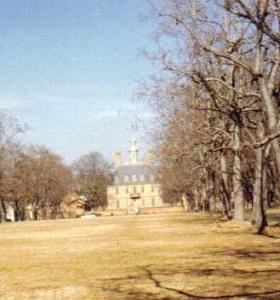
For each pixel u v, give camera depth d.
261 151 37.34
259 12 22.81
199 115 45.84
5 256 26.92
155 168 91.25
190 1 33.31
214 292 13.79
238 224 41.03
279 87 27.91
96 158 155.38
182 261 21.12
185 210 137.38
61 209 144.88
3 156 97.38
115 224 65.94
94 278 17.59
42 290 15.60
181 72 36.06
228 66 37.59
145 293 14.22
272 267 18.03
